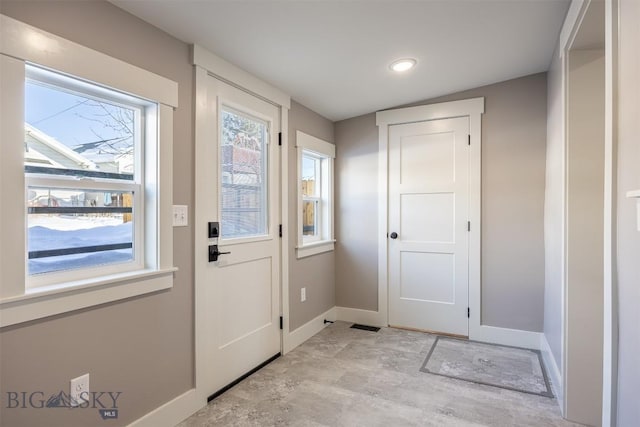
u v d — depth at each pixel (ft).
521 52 7.78
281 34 6.29
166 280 5.81
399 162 11.02
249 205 8.11
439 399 6.82
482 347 9.44
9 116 3.92
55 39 4.30
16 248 4.00
